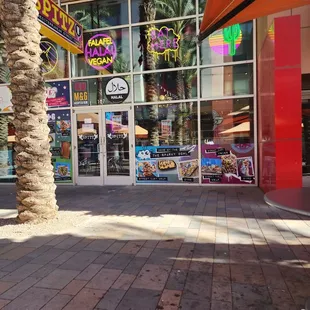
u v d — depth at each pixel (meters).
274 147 5.99
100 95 8.88
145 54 8.61
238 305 2.46
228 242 3.88
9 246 3.86
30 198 4.77
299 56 5.81
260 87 7.53
